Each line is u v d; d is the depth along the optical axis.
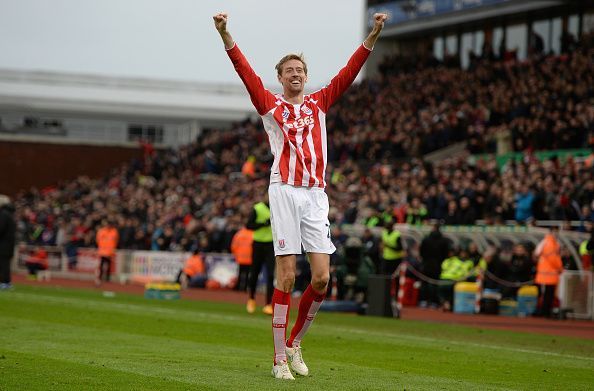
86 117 166.38
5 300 52.19
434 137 91.62
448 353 33.28
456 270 62.09
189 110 165.00
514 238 62.84
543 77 90.69
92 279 88.38
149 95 165.38
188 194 104.56
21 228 108.25
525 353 34.38
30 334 34.62
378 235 66.12
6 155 150.50
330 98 25.34
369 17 121.94
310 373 26.11
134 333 36.66
